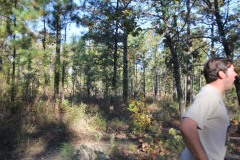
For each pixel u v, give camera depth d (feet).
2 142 28.89
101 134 35.63
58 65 44.70
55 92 45.98
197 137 8.21
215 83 8.95
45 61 43.78
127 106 60.03
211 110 8.45
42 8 42.86
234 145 29.19
